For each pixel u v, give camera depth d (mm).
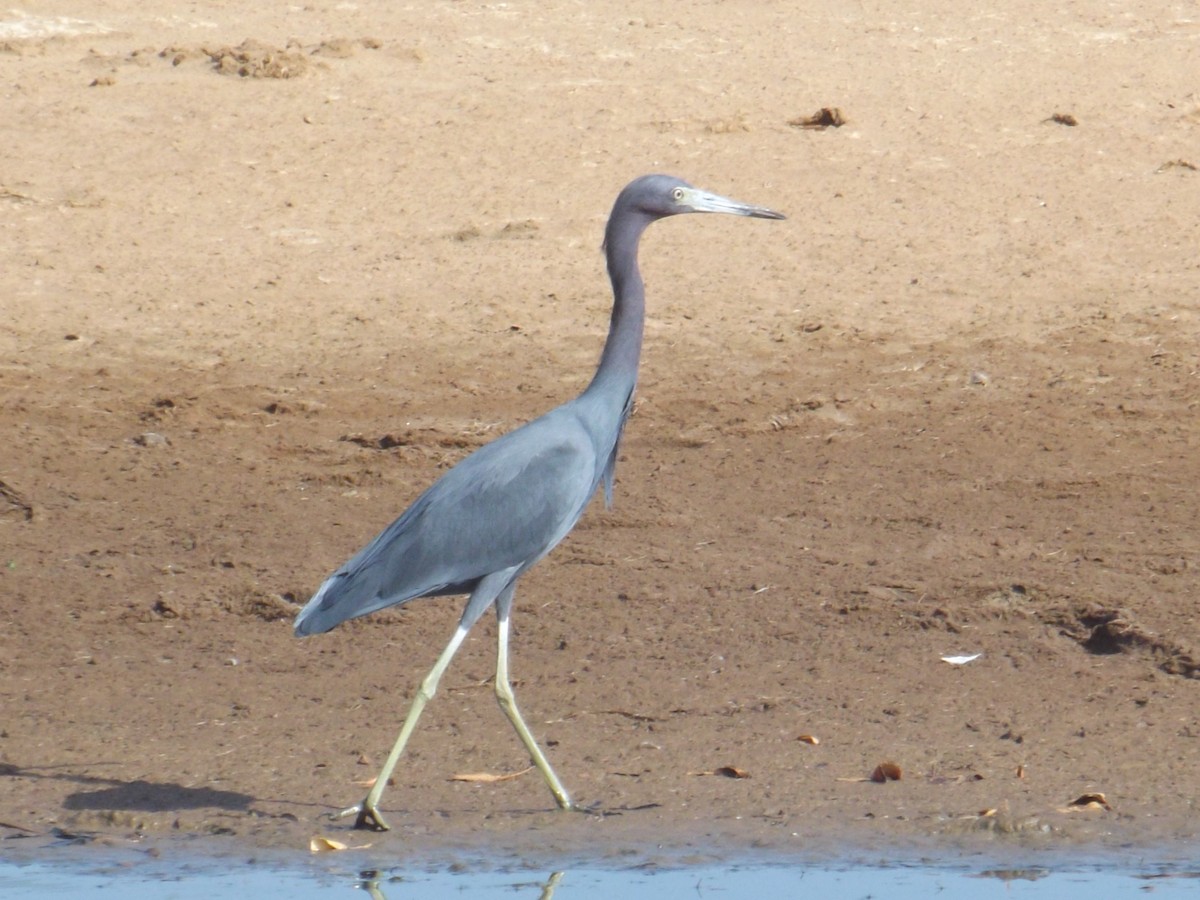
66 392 18109
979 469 16141
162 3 31062
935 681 11359
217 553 14062
